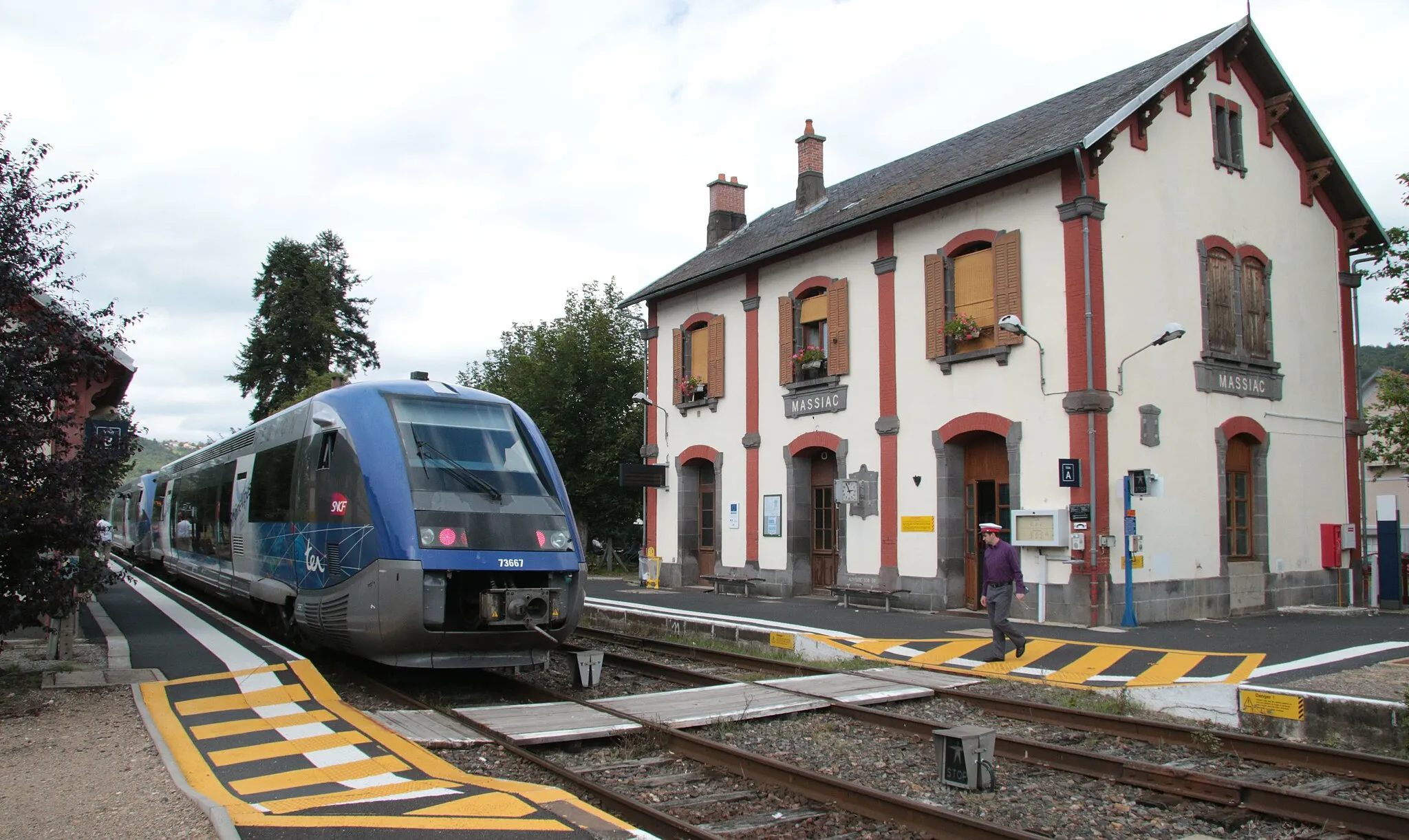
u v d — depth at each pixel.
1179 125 16.66
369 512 9.57
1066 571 14.73
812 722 8.79
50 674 9.81
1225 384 16.78
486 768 6.99
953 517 16.77
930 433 17.02
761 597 20.28
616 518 31.75
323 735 7.58
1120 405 15.01
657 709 8.96
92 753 7.05
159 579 23.98
